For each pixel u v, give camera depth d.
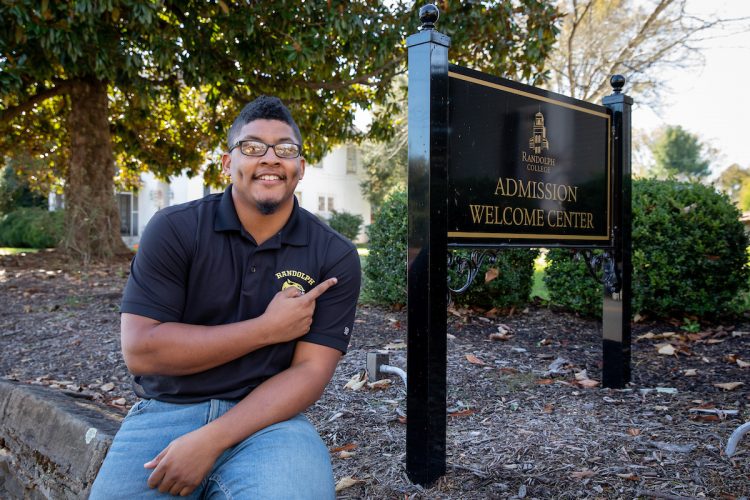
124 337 1.72
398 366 4.00
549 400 3.38
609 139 3.63
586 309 5.63
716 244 5.21
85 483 2.18
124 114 11.68
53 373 4.12
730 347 4.62
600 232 3.53
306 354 1.83
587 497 2.19
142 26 7.48
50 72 8.07
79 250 9.68
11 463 2.70
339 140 11.66
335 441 2.81
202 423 1.75
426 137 2.39
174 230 1.76
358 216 26.20
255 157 1.78
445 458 2.46
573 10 16.12
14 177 20.94
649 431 2.83
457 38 8.00
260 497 1.52
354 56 8.60
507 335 5.07
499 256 5.61
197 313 1.82
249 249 1.82
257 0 7.76
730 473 2.35
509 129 2.96
